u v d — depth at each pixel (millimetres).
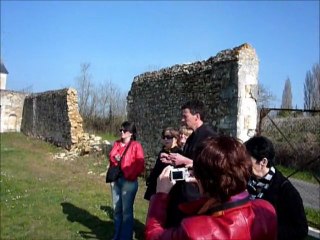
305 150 12617
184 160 2516
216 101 8125
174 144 4184
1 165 13547
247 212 1634
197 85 8953
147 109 11484
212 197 1660
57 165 14000
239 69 7457
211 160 1636
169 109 10234
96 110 34375
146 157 11352
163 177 2195
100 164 14047
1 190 9359
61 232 6328
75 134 18219
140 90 11969
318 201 9195
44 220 6973
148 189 4367
